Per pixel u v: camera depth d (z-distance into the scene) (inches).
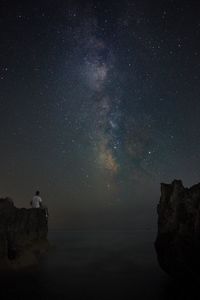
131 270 511.8
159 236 435.8
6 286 415.2
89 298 359.6
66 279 452.4
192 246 380.2
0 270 499.5
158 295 367.2
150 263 570.3
